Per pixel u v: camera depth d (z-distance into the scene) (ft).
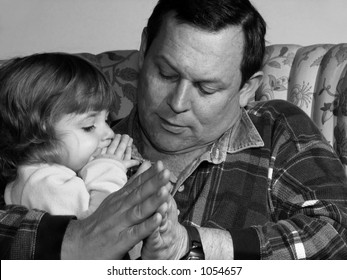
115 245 3.13
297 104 5.65
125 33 7.48
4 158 4.04
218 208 4.20
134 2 7.43
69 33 7.55
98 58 5.87
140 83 4.19
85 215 3.84
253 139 4.42
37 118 3.98
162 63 3.94
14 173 4.07
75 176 4.01
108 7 7.46
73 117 4.05
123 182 4.17
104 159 4.27
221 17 3.87
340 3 7.09
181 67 3.87
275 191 4.34
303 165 4.31
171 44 3.89
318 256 3.72
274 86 5.84
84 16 7.50
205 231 3.65
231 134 4.46
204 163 4.36
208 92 3.98
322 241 3.73
